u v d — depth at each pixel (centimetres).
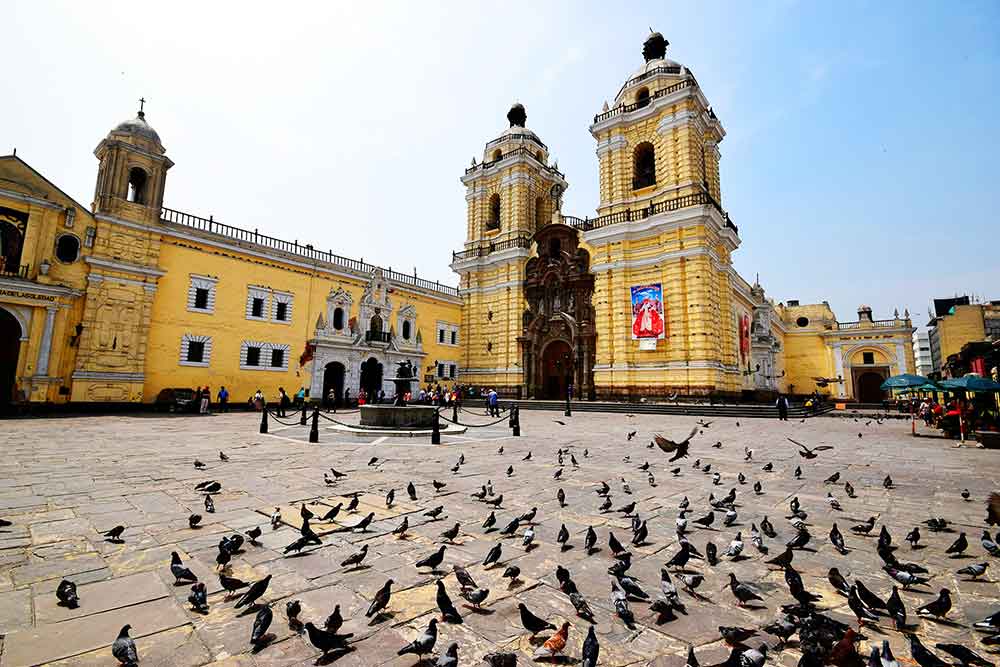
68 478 843
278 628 349
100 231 2397
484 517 636
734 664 280
